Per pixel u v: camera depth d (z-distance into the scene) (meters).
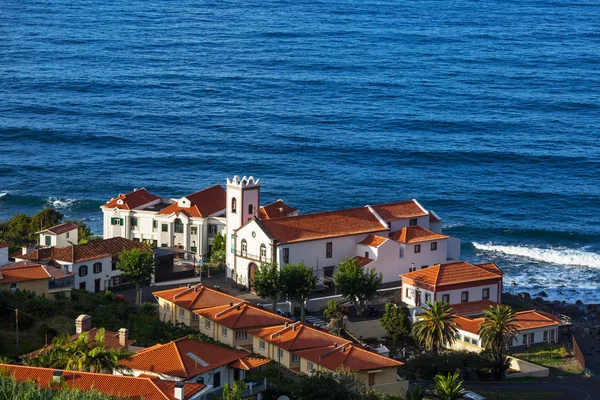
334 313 187.75
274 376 151.00
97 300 184.12
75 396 109.75
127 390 116.06
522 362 176.88
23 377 118.62
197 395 119.25
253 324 169.00
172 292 183.62
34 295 169.88
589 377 176.12
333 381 140.88
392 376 154.00
